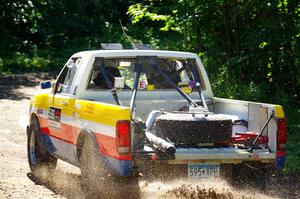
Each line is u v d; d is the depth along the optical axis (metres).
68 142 12.77
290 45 21.25
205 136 11.03
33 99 15.34
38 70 51.44
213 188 11.12
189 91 13.51
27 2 61.09
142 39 57.22
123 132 10.49
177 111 12.73
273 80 22.52
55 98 13.77
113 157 10.68
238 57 22.44
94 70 13.21
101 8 67.31
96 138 11.29
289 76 22.03
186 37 25.14
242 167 11.93
